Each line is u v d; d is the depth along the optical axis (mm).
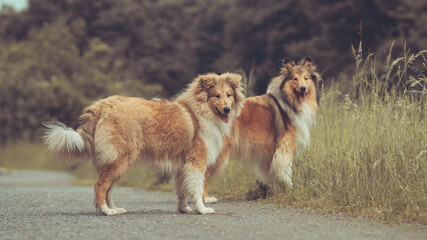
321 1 29484
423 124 7320
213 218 6625
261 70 25734
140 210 7867
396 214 6332
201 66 43031
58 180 19797
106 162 6961
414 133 7309
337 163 8000
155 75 48500
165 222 6215
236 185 10734
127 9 53875
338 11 27703
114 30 53688
